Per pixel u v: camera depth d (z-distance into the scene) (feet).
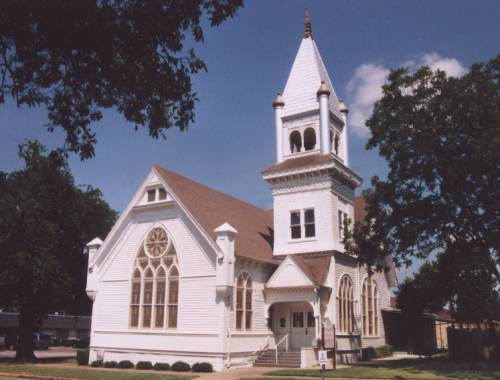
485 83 95.66
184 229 111.86
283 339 109.50
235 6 40.68
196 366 99.25
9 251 124.16
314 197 122.21
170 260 112.27
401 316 157.28
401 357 134.41
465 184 99.25
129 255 118.73
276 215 126.52
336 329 112.06
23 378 93.45
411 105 102.99
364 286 133.39
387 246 108.06
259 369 100.22
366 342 128.57
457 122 97.96
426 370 90.53
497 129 90.84
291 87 135.64
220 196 134.92
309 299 108.88
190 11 40.34
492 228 96.58
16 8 34.58
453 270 107.65
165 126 45.14
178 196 112.68
